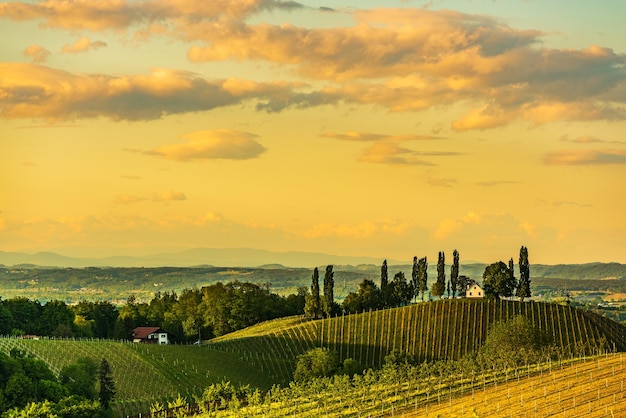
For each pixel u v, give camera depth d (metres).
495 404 134.12
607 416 114.75
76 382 168.50
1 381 154.62
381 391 159.25
